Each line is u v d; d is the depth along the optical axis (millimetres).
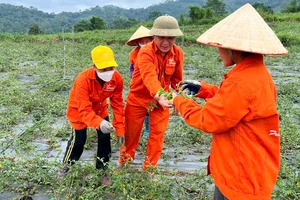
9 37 26156
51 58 15836
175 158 4945
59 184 3689
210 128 2432
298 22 30266
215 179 2594
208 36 2486
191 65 13172
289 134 5227
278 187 3518
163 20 3539
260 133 2426
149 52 3648
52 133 5766
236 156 2449
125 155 4043
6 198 3807
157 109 3898
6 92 8234
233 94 2326
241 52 2432
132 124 4047
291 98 8086
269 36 2420
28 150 4824
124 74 10891
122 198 3328
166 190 3518
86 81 3633
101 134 3850
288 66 13055
